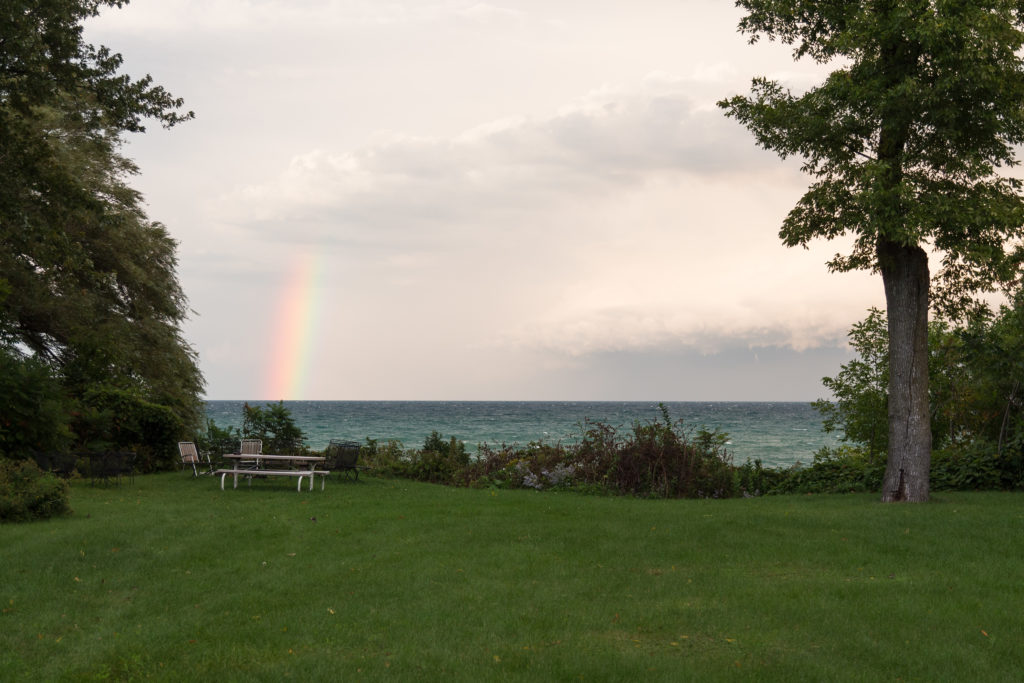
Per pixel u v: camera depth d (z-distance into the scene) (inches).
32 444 690.8
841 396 782.5
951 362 749.3
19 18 741.9
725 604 315.3
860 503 592.4
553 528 473.4
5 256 936.3
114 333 1027.9
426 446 971.9
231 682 241.0
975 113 571.8
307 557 404.5
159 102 893.2
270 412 927.7
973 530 447.5
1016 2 572.7
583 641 275.0
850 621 291.7
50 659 263.7
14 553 401.1
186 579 362.6
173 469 899.4
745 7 647.8
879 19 566.6
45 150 837.8
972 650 260.8
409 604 319.6
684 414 4980.3
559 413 5649.6
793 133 626.8
